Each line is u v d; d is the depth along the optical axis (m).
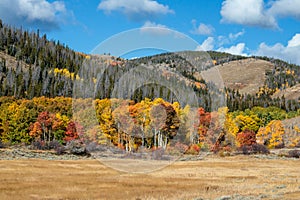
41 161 39.38
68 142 50.88
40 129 57.19
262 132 76.31
